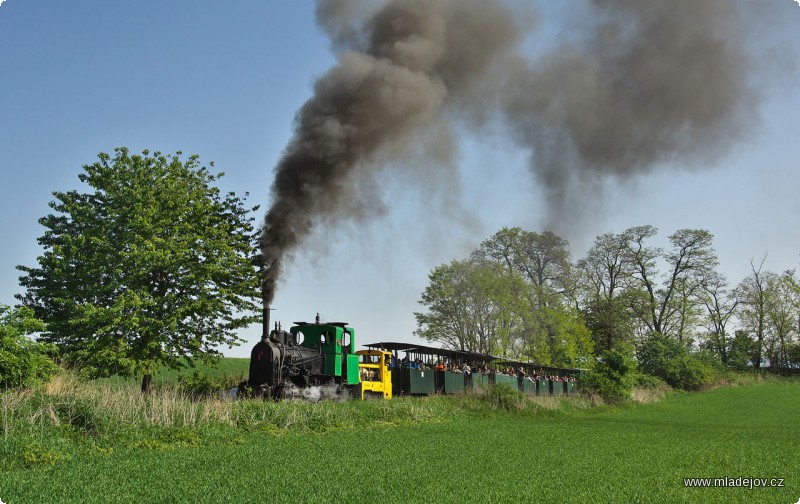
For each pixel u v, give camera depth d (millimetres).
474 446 14602
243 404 16531
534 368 37938
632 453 14148
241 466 10742
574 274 47719
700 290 57812
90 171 21781
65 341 20547
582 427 21125
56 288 20672
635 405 35375
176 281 21906
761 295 61500
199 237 22453
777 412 31078
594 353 50125
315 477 9930
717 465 12625
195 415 14680
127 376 20375
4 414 11641
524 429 19625
